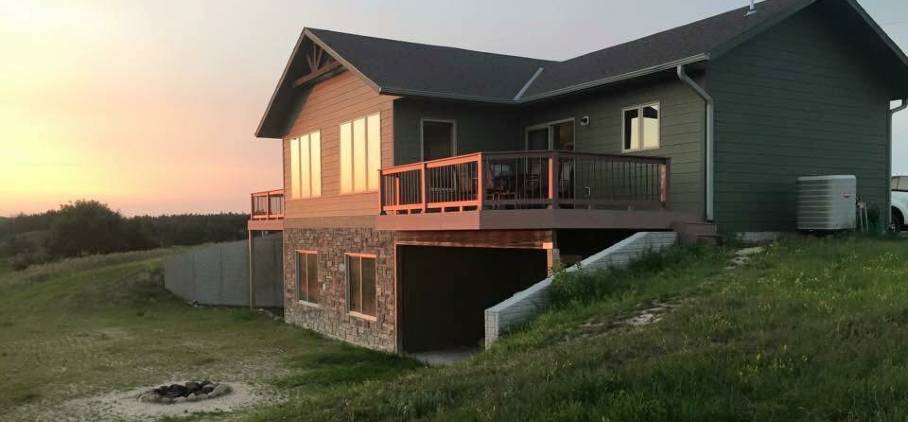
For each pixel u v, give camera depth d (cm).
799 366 460
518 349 743
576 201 1028
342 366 1241
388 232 1382
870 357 462
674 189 1196
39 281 3072
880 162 1412
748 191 1191
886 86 1422
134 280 2708
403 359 1289
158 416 899
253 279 2228
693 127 1161
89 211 4891
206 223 6228
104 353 1452
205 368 1254
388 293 1388
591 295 884
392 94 1301
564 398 456
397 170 1265
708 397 427
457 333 1420
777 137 1235
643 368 488
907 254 927
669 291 837
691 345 566
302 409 640
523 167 1235
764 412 397
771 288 781
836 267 868
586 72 1402
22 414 951
